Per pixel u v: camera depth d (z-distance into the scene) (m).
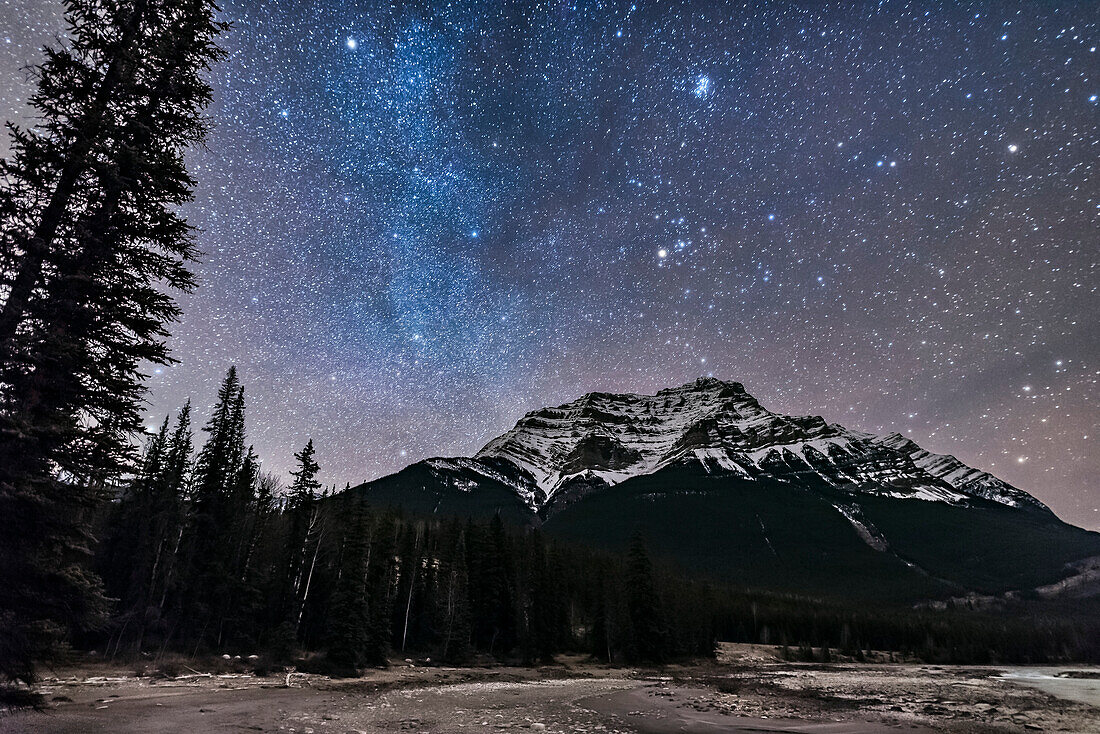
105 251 12.85
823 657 100.88
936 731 27.05
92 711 18.72
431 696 32.31
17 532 11.68
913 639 129.12
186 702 23.11
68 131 12.41
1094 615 192.62
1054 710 36.81
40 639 12.06
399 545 76.69
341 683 36.03
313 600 55.94
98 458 12.40
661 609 75.31
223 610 48.19
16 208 11.89
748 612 136.62
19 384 11.80
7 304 11.62
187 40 14.36
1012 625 147.50
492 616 71.44
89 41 13.27
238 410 56.69
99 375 12.53
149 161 13.23
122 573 44.06
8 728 14.32
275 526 61.09
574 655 79.69
